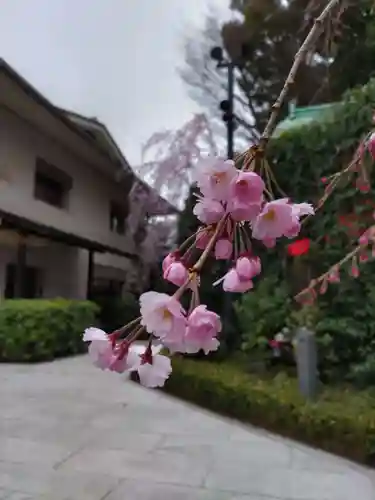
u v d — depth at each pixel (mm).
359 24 6859
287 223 1066
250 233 1146
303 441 4648
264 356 6770
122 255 15938
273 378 6188
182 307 1025
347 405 4844
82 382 7723
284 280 6684
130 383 7672
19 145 11336
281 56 12156
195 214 1191
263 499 3309
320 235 6367
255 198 1055
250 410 5375
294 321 6402
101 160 14773
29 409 5941
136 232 16031
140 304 1043
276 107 1346
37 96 10172
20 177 11352
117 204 17797
